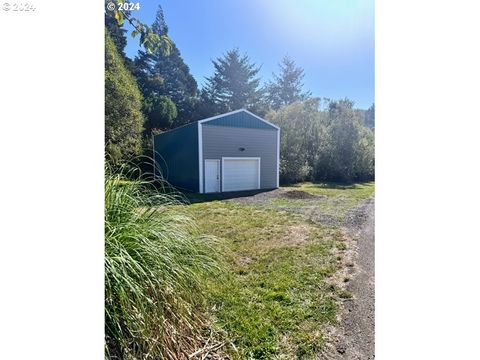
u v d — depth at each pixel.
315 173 13.12
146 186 2.09
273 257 3.28
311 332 1.90
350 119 13.27
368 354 1.70
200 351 1.61
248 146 10.52
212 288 2.28
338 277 2.75
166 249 1.66
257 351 1.72
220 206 6.73
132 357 1.29
